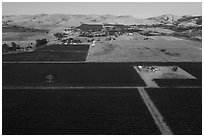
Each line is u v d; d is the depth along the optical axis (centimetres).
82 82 8881
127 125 5616
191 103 6881
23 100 7050
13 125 5581
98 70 10631
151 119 5903
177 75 9794
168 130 5438
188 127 5562
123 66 11362
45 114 6131
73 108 6506
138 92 7788
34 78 9362
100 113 6203
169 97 7338
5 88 8144
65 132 5288
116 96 7419
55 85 8506
